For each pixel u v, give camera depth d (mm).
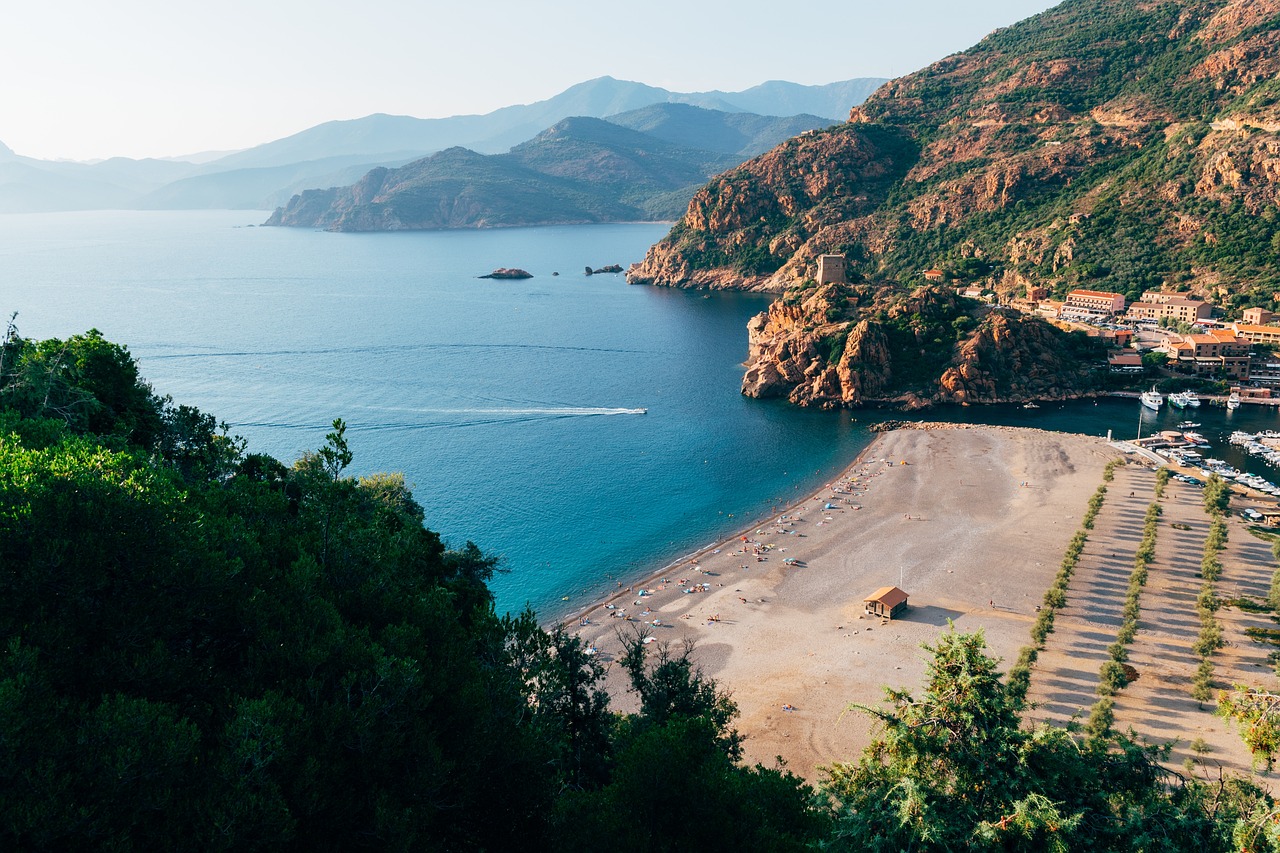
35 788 23359
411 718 32094
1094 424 192875
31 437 48562
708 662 94250
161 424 77000
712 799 33031
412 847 29359
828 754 76625
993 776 33750
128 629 29391
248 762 27359
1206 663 86938
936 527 133375
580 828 32594
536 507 146875
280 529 45906
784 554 125625
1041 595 107625
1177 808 34719
